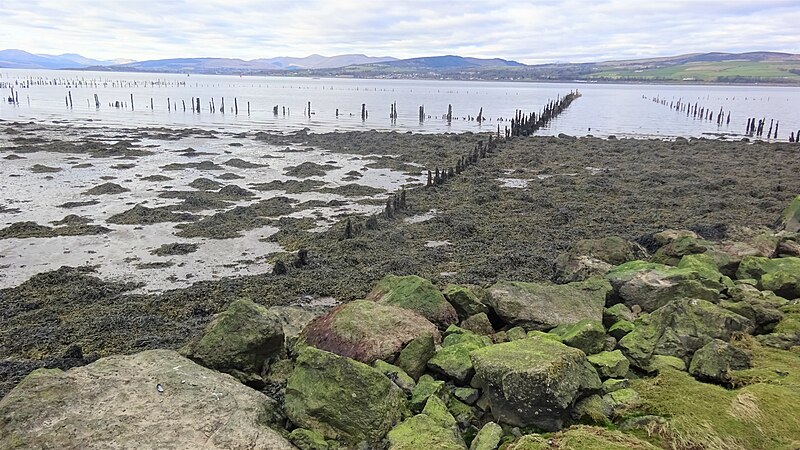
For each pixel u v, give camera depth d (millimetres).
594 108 113938
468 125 78750
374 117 90125
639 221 24875
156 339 12859
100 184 32125
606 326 11383
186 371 8180
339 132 63344
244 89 199500
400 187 33562
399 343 9406
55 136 54562
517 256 19328
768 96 177625
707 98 160000
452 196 30203
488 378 7852
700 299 10578
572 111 105250
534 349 8172
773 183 33656
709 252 14859
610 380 8320
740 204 27938
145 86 199750
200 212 26406
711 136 65688
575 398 7484
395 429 7352
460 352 9031
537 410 7359
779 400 7297
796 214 20766
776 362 8703
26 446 6355
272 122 79125
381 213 25656
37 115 80062
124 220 24344
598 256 15953
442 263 19125
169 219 24656
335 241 21484
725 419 7047
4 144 46719
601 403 7625
